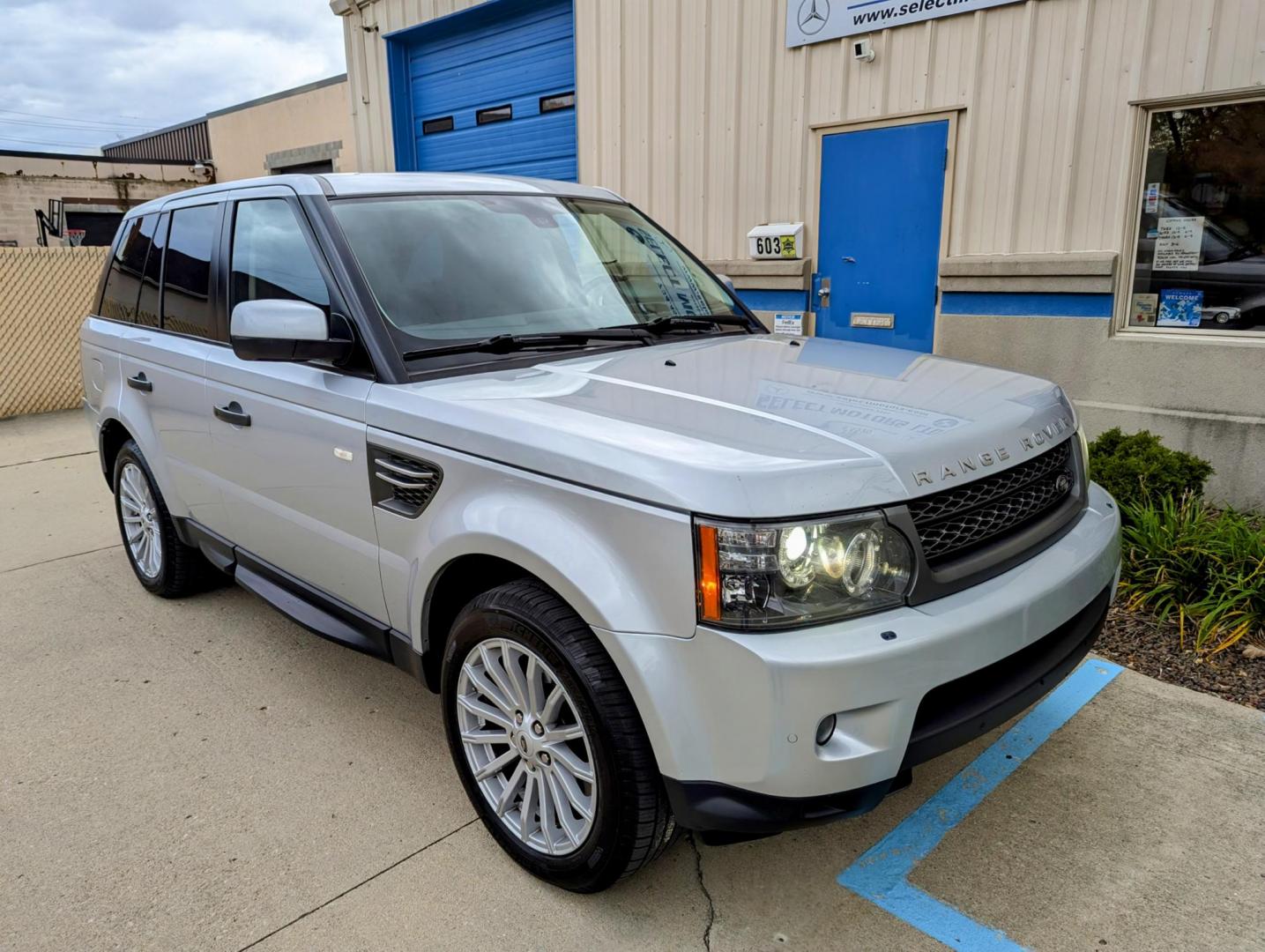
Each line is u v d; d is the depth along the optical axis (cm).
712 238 745
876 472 197
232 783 292
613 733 209
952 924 228
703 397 239
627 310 326
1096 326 555
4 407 952
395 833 266
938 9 581
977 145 586
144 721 330
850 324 675
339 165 1778
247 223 335
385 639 281
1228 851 251
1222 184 519
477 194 337
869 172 641
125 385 413
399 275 289
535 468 221
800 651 185
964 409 238
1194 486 438
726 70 704
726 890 241
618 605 202
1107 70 530
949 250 612
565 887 237
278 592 339
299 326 262
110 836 266
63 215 1920
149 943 225
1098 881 241
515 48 917
